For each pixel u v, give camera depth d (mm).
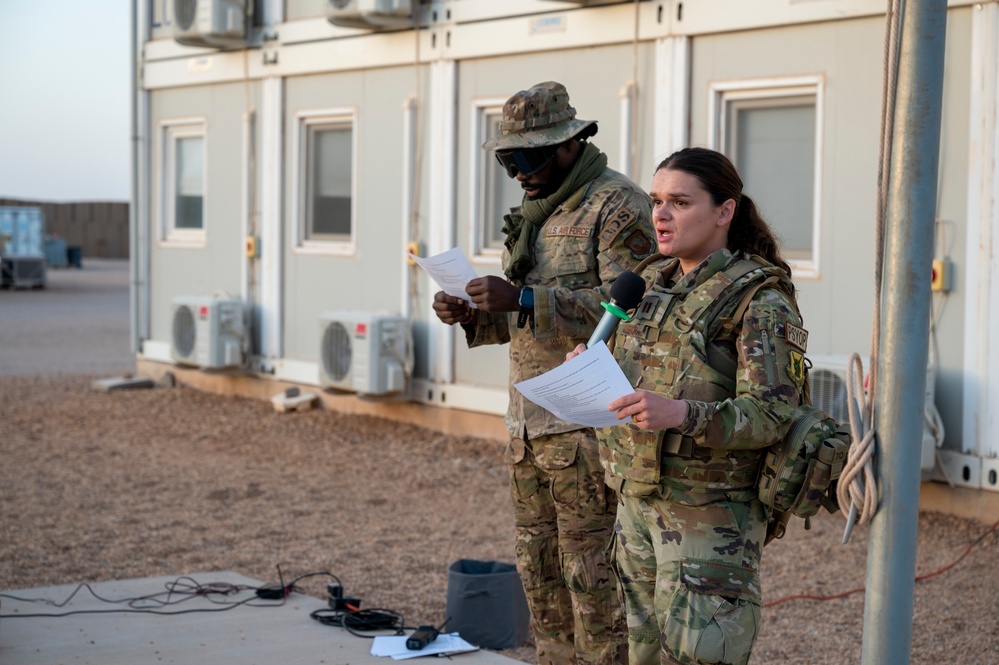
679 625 2688
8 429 10516
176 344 11812
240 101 11594
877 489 2668
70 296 28078
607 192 3617
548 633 3840
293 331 11227
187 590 5590
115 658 4508
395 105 10141
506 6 9141
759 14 7621
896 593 2672
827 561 6305
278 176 11219
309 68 10820
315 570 6242
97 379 13508
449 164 9695
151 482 8461
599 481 3562
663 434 2719
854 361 2725
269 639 4793
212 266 12039
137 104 12812
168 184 12656
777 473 2674
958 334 6906
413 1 9805
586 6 8586
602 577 3592
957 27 6824
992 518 6773
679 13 8055
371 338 9742
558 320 3494
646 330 2826
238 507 7727
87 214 48781
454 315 3807
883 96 2701
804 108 7637
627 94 8367
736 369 2732
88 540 6867
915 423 2666
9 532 7035
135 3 12742
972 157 6785
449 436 9656
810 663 4805
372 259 10406
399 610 5523
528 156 3635
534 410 3654
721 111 7973
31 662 4445
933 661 4816
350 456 9219
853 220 7301
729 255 2793
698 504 2709
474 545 6754
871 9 7086
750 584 2707
